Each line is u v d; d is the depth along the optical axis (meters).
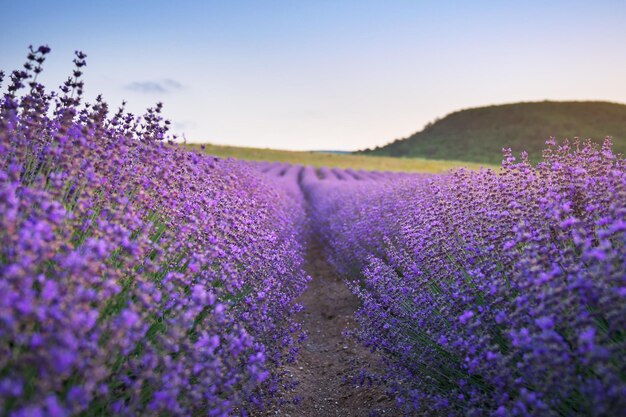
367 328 4.43
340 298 7.07
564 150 4.91
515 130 76.62
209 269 3.54
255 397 3.48
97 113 3.93
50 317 1.82
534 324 2.44
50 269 2.42
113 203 3.54
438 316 3.57
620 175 3.80
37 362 1.70
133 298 2.75
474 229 4.26
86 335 2.13
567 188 4.12
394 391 3.62
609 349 2.06
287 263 5.56
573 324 2.23
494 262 3.48
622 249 2.53
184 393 2.63
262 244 4.91
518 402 2.22
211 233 3.93
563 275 2.59
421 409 3.23
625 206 3.17
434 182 7.42
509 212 3.99
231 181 6.66
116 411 2.14
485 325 2.90
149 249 3.25
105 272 2.69
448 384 3.36
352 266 7.55
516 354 2.67
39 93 3.62
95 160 3.64
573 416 2.23
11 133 3.38
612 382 1.88
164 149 4.62
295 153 57.56
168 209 3.97
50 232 2.16
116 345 2.16
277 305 4.38
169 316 2.88
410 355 3.63
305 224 11.99
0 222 2.06
